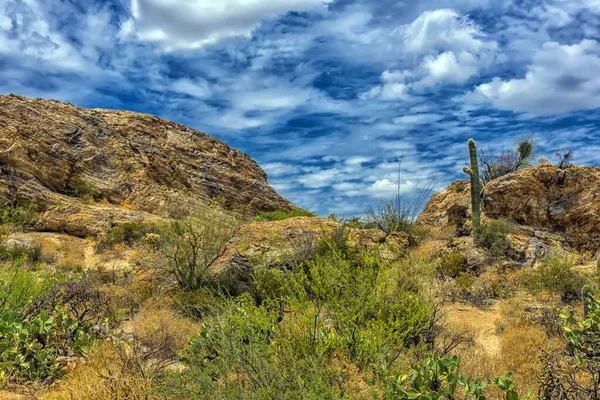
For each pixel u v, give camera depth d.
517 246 16.88
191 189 41.16
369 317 5.67
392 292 5.88
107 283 14.83
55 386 5.57
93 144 37.03
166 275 13.66
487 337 9.41
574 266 15.09
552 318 9.72
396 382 4.23
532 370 6.73
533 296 12.56
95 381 5.27
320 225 16.30
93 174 35.00
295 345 4.96
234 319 5.03
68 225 27.12
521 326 9.55
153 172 38.97
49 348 6.27
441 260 15.90
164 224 15.81
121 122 41.91
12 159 31.23
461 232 20.16
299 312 5.55
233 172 46.22
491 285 13.52
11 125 33.28
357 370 4.99
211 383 4.44
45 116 35.69
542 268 13.96
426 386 4.02
